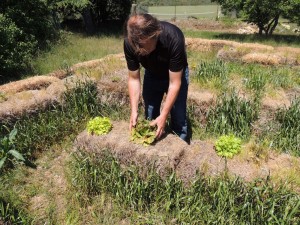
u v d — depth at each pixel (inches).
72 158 175.5
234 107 199.9
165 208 140.8
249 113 199.5
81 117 208.4
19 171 171.5
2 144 162.6
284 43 534.3
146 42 116.9
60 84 231.0
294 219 127.5
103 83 232.5
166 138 154.6
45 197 156.3
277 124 204.7
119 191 145.9
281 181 132.9
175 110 160.9
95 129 161.8
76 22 759.7
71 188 156.9
